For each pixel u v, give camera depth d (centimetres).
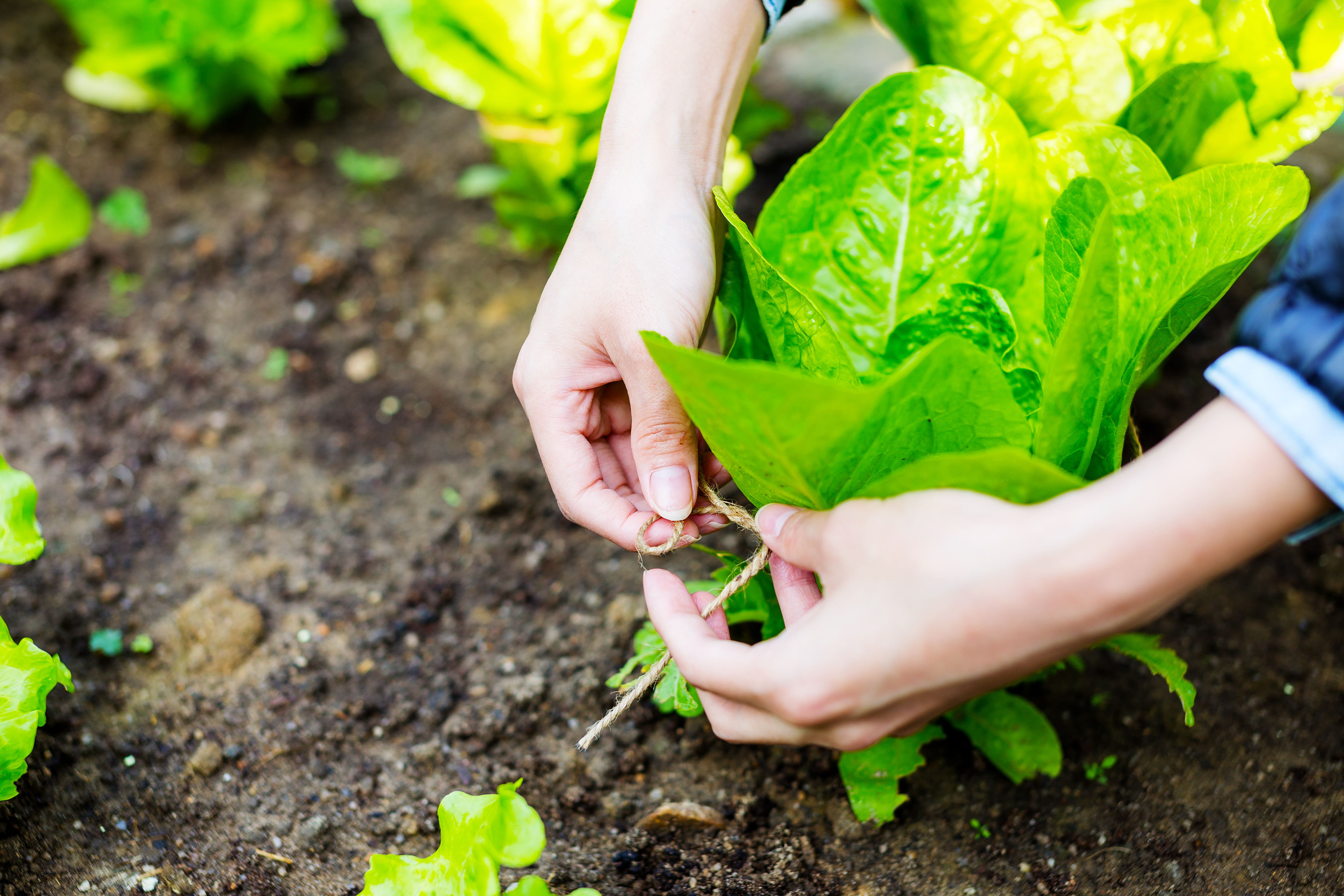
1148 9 89
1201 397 108
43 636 98
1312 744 94
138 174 133
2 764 86
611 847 91
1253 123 89
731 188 101
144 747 94
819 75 152
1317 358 74
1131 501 75
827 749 94
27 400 109
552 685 97
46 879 89
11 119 133
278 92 139
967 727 92
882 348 88
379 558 103
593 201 86
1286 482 75
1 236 109
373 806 93
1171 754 94
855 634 78
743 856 91
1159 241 82
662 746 95
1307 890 89
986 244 87
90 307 116
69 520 104
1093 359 79
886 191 88
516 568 103
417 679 98
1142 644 84
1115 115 90
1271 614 99
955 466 77
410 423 111
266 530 105
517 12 99
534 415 87
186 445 109
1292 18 89
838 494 81
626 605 100
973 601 76
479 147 141
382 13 103
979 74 90
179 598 101
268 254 124
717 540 104
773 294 82
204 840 91
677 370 77
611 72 100
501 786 87
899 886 90
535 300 121
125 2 122
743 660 80
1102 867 90
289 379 113
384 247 126
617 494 88
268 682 97
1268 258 114
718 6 86
